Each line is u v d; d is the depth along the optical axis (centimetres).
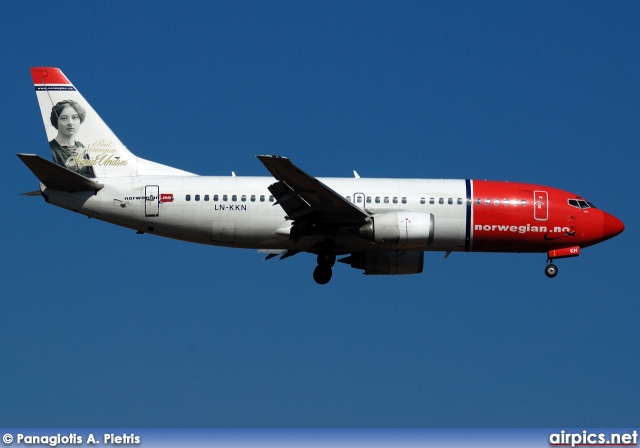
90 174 13462
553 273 13688
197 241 13325
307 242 13238
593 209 13525
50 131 13525
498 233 13350
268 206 13100
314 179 11994
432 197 13300
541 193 13488
